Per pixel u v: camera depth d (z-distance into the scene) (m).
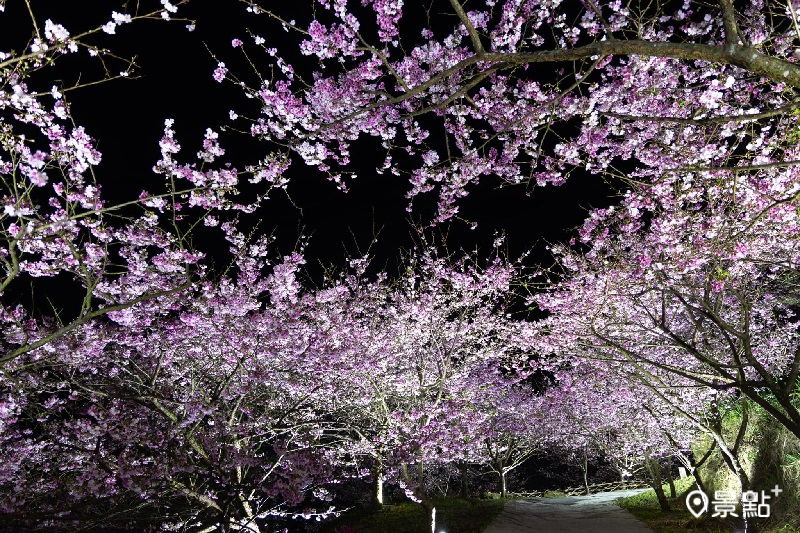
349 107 6.61
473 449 17.08
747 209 7.51
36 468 10.30
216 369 11.99
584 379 16.28
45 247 7.08
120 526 8.57
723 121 4.23
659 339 12.04
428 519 12.60
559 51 4.15
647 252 8.77
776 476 11.20
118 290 9.32
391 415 12.99
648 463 16.81
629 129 7.03
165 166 6.37
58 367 9.98
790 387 6.77
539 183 7.25
